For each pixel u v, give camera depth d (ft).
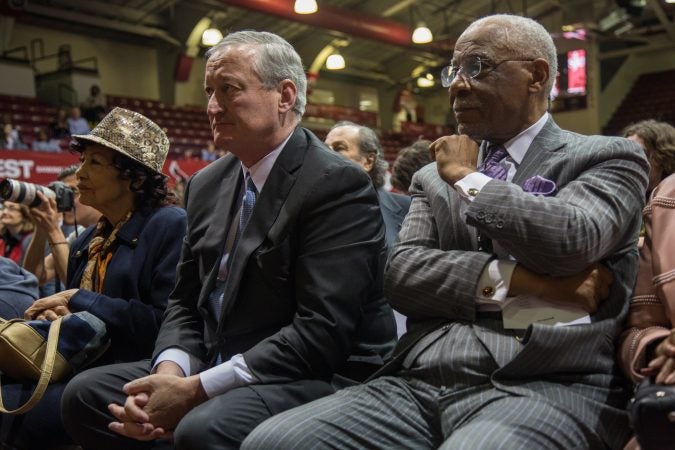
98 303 7.29
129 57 55.16
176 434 5.39
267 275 5.97
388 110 72.23
